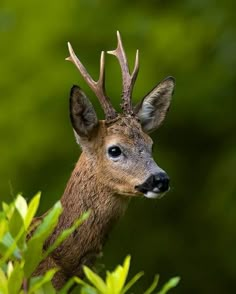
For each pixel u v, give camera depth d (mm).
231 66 17609
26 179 16672
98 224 8625
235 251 17047
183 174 17391
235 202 17078
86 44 17312
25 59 17188
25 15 17531
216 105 17453
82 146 8766
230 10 17906
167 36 17453
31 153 16812
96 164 8680
